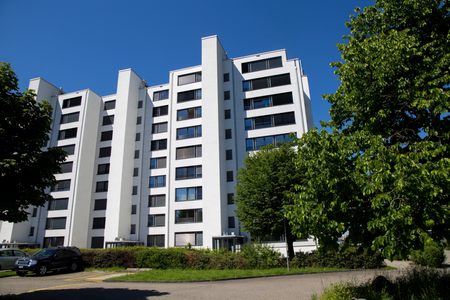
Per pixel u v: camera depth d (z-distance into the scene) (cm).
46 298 998
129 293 1079
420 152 614
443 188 579
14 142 867
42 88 3947
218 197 2950
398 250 618
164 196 3406
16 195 858
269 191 1917
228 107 3406
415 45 719
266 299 920
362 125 851
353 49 862
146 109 3844
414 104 649
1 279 1576
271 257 1809
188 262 1834
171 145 3438
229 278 1436
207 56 3450
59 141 3797
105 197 3666
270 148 2217
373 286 789
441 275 864
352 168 779
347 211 751
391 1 816
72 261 1884
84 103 3847
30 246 3362
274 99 3291
